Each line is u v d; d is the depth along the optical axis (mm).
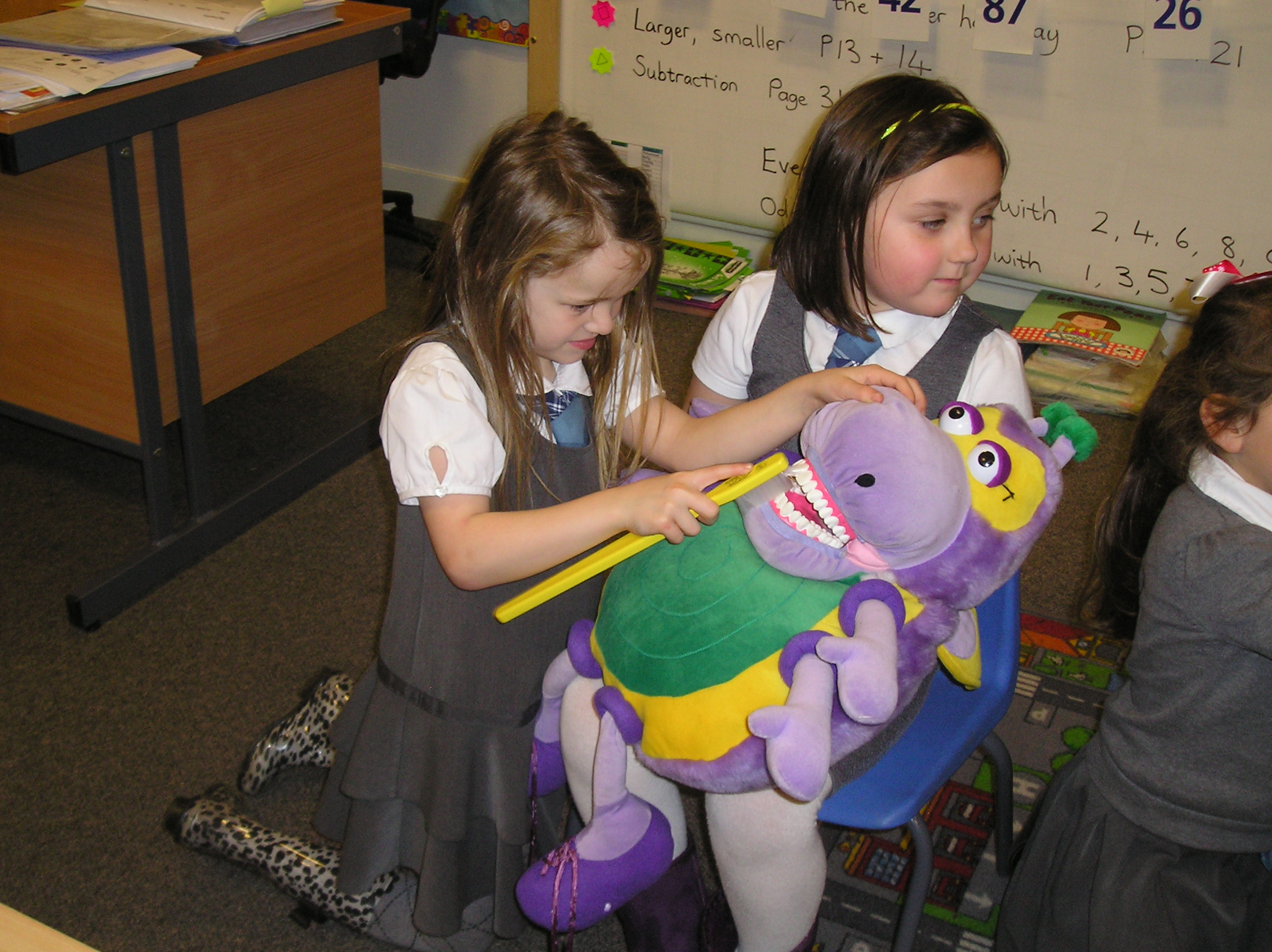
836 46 2520
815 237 1015
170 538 1769
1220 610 893
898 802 947
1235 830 942
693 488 822
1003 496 838
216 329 1753
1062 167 2443
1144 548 1102
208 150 1626
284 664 1619
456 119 3029
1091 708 1591
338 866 1212
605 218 826
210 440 2129
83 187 1516
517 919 1129
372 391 2322
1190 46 2205
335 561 1844
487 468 899
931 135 921
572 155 837
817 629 824
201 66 1530
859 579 847
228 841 1278
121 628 1668
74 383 1696
